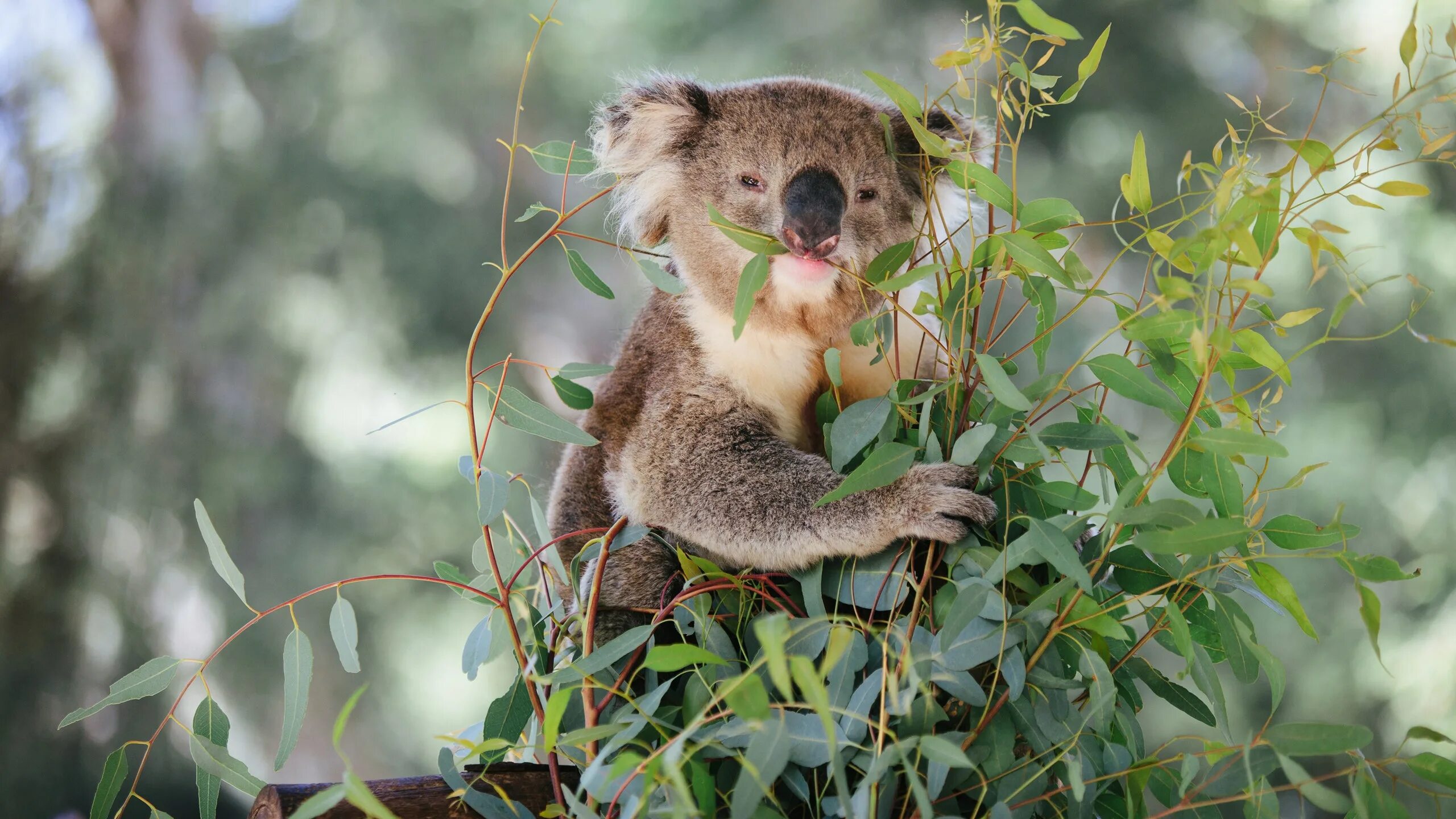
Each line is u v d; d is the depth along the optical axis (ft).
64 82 57.98
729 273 16.31
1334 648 47.01
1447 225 49.65
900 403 13.12
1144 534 10.88
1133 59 53.16
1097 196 52.03
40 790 47.70
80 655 50.19
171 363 54.03
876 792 10.35
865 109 16.57
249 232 55.57
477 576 14.49
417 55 57.21
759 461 15.26
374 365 56.24
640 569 15.92
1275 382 45.21
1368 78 51.03
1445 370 49.83
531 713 13.43
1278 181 10.71
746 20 56.13
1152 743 46.78
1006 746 11.34
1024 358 50.06
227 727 13.24
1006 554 11.49
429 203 56.80
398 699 53.83
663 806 10.59
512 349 57.57
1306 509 48.37
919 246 16.52
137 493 52.08
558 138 57.52
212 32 59.41
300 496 54.19
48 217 55.57
